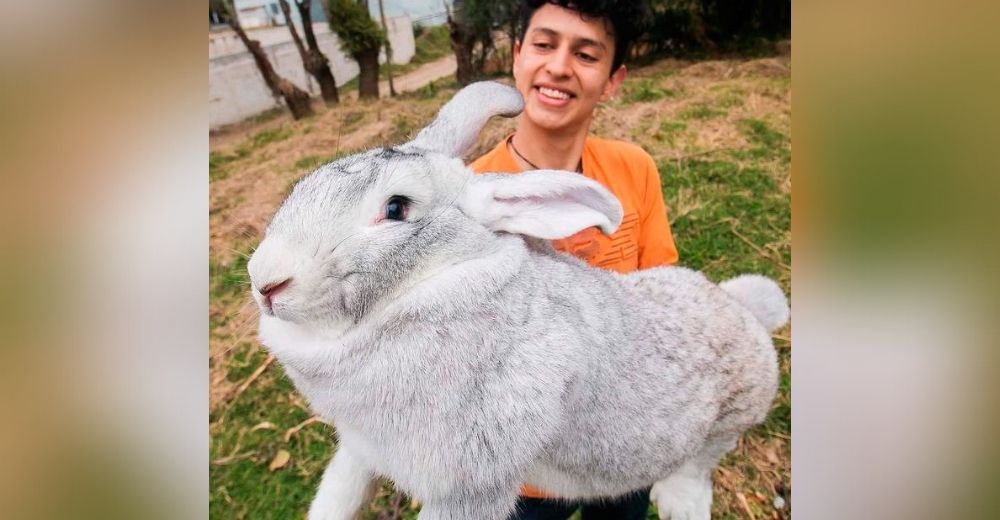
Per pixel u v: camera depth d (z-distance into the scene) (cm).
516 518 88
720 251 106
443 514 65
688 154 109
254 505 103
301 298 58
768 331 94
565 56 84
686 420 79
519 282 65
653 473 80
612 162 93
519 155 89
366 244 60
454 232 63
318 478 104
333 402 64
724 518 99
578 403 69
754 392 86
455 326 61
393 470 66
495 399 62
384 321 61
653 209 96
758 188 106
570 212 67
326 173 65
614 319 72
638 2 87
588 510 97
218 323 110
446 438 62
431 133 77
